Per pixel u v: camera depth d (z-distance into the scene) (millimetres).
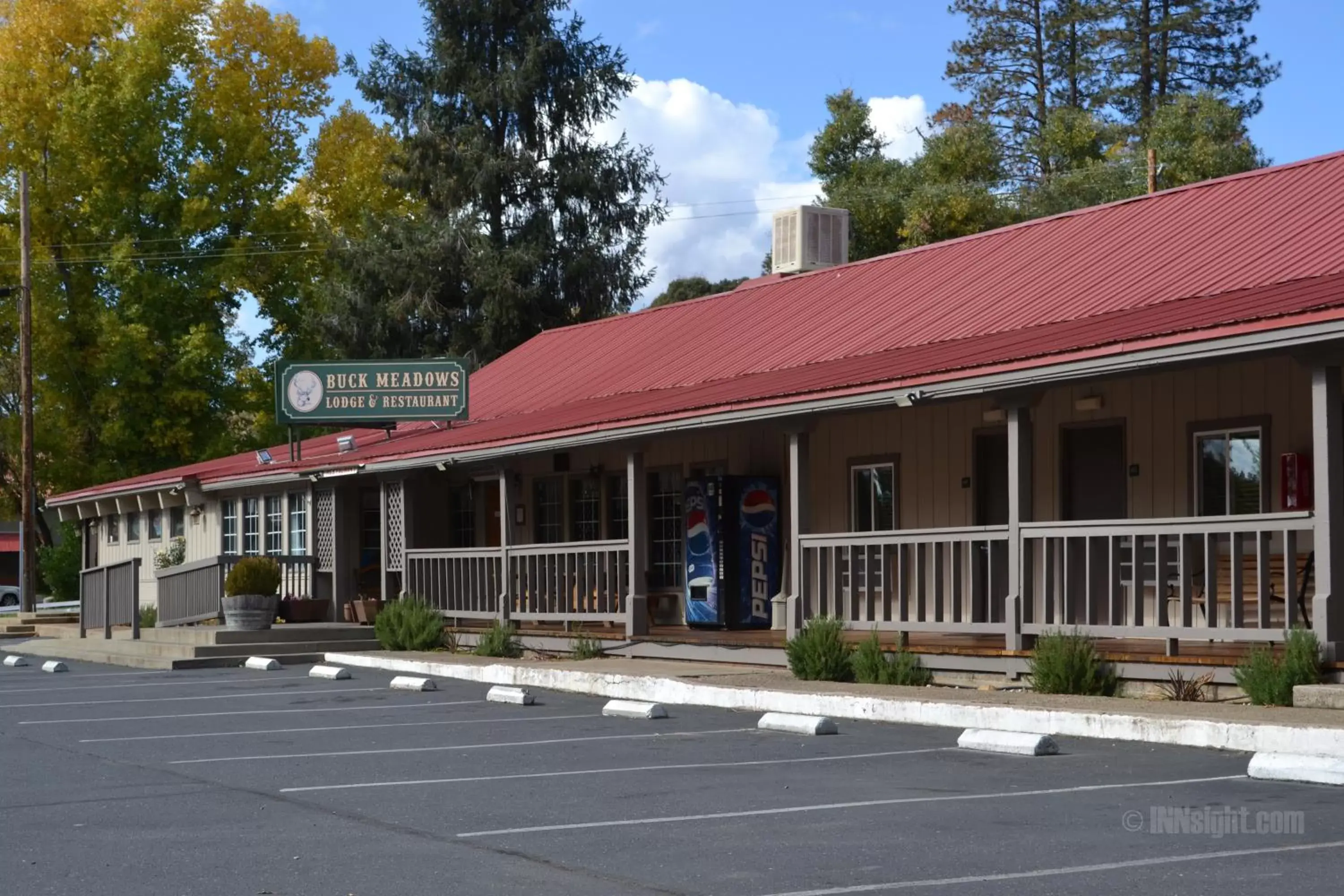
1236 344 11859
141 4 48344
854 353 18984
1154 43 57312
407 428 29844
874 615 16516
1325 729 9719
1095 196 44469
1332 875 6461
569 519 24344
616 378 24188
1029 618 14438
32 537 36281
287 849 7637
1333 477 11727
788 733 12227
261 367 48938
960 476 18125
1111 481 16672
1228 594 15352
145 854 7555
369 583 26672
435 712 14562
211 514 31562
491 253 45938
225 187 47500
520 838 7832
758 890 6496
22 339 36531
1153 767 9719
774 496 20719
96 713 15078
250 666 21250
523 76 47188
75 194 47344
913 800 8711
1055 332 15141
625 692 15797
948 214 45094
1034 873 6672
